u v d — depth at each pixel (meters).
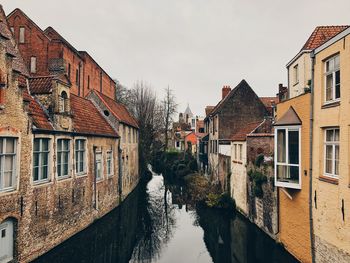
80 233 13.29
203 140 32.06
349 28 7.64
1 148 8.80
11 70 9.12
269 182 12.55
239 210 16.94
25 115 9.68
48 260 10.70
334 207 8.15
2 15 15.08
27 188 9.68
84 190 13.80
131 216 18.08
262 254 11.74
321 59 9.05
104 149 16.77
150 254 12.00
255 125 17.58
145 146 36.09
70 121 12.78
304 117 9.98
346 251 7.63
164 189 27.38
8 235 9.00
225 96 30.61
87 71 30.91
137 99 40.12
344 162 7.76
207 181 26.56
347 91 7.73
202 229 15.32
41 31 24.52
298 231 10.20
